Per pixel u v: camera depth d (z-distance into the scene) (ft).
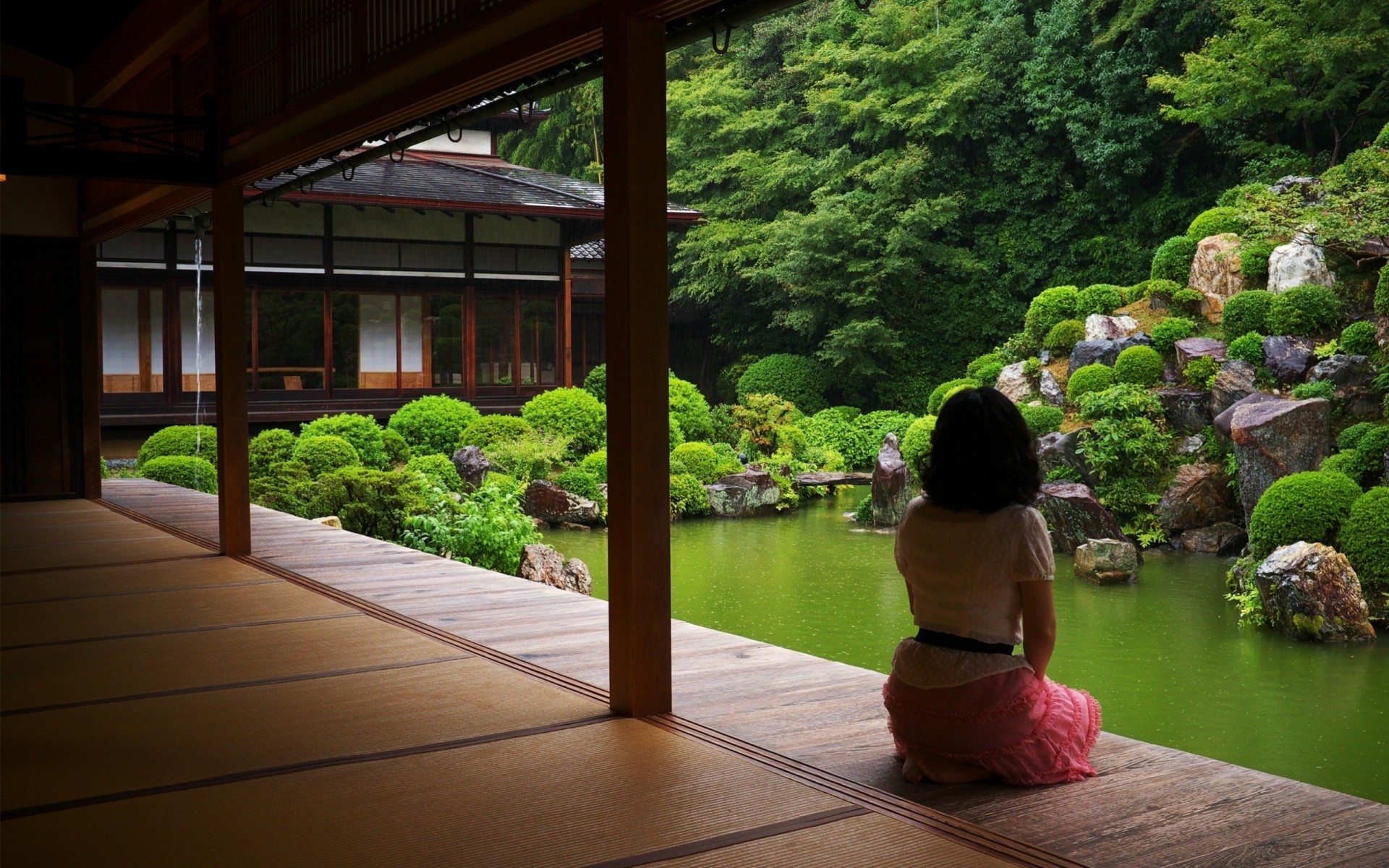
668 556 12.55
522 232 64.69
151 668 14.64
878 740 11.37
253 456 45.88
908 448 49.73
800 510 53.67
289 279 59.00
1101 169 71.46
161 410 54.95
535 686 13.71
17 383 34.45
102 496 36.11
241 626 17.28
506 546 32.30
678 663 14.73
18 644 16.03
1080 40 74.13
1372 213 42.24
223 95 23.12
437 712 12.54
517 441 53.83
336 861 8.44
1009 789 9.79
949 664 9.62
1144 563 36.83
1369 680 23.36
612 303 12.56
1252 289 45.01
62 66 34.88
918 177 76.43
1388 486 30.53
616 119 12.41
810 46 85.61
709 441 62.80
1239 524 39.24
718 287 83.61
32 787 10.14
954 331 77.36
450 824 9.18
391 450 51.13
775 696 13.10
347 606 18.89
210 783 10.21
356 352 60.95
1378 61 52.54
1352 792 17.01
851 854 8.44
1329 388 37.91
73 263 35.01
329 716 12.42
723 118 87.56
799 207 84.89
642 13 12.04
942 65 78.54
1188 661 25.04
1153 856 8.30
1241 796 9.58
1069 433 42.83
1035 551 9.31
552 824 9.15
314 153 19.79
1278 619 27.55
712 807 9.50
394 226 61.41
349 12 17.63
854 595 32.94
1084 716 10.09
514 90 16.96
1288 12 53.67
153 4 27.04
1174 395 42.14
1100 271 72.49
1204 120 59.72
